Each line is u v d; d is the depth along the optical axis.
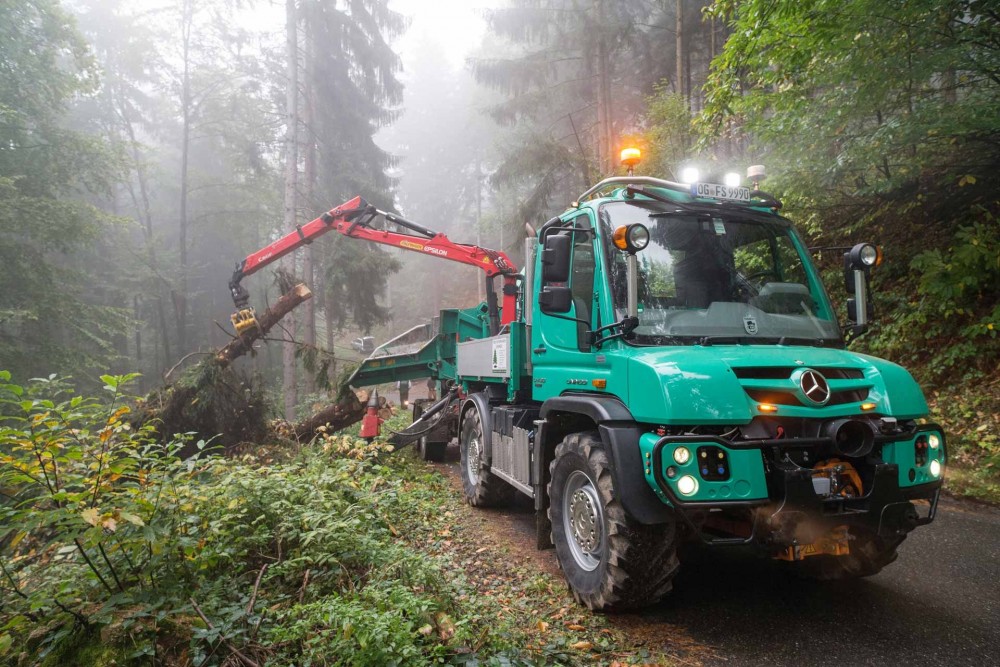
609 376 3.87
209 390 8.97
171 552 3.62
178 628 3.10
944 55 7.13
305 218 20.44
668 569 3.48
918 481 3.46
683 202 4.39
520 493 7.23
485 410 6.45
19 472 3.18
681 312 3.96
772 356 3.55
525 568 4.66
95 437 3.48
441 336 10.23
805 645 3.36
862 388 3.59
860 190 8.95
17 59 13.90
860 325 4.27
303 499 5.06
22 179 14.13
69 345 16.72
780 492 3.20
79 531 3.19
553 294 4.07
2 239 14.09
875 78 7.55
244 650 3.07
